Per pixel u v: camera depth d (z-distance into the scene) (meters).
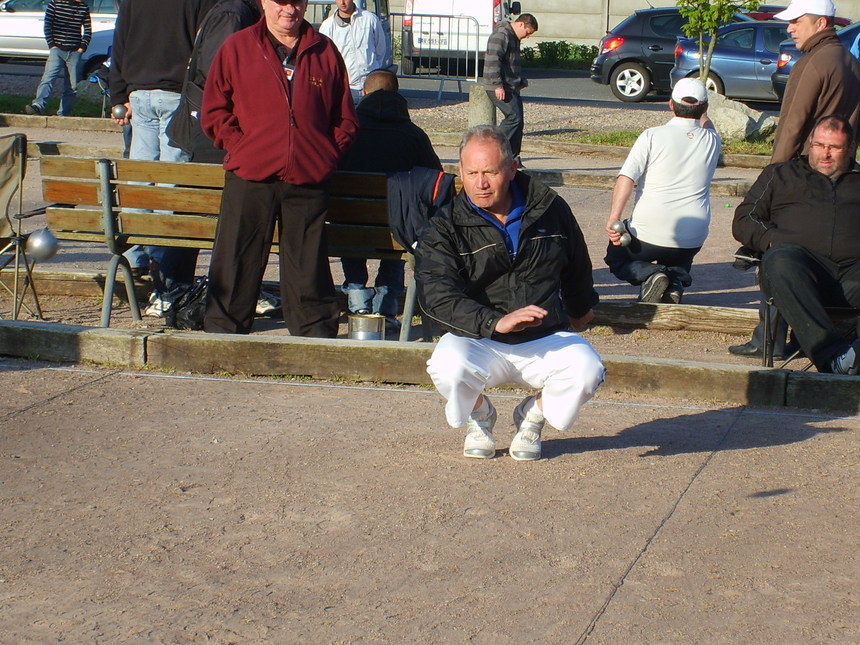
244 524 4.16
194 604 3.57
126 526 4.12
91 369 5.98
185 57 7.37
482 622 3.47
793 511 4.32
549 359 4.51
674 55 22.25
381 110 6.95
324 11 20.30
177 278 6.96
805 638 3.39
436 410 5.48
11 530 4.07
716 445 5.03
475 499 4.40
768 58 21.12
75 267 8.43
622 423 5.33
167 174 6.46
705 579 3.76
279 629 3.42
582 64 31.88
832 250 5.92
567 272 4.68
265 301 7.17
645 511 4.30
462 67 23.69
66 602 3.58
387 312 6.87
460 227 4.42
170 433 5.07
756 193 6.16
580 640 3.37
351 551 3.95
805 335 5.69
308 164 6.07
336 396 5.66
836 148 5.94
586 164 14.97
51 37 16.94
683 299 8.10
